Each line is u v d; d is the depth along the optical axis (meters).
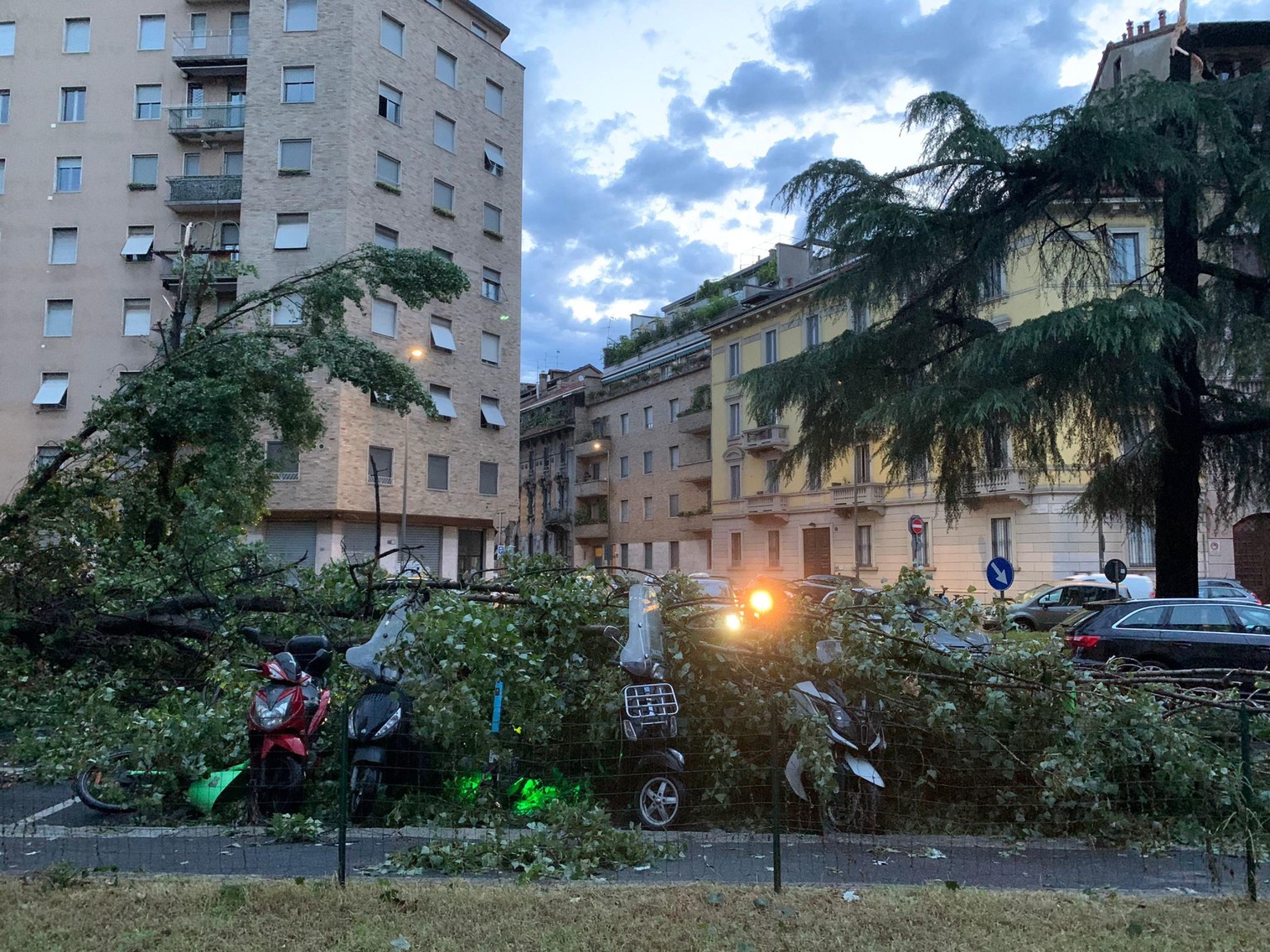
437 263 16.33
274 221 33.44
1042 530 31.11
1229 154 14.11
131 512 13.30
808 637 7.08
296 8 34.28
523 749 6.92
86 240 35.12
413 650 6.84
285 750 6.48
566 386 67.12
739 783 6.80
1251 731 7.07
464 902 4.77
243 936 4.31
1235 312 15.61
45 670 10.16
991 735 6.81
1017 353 14.01
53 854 5.79
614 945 4.20
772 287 48.19
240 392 14.34
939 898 4.92
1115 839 6.27
